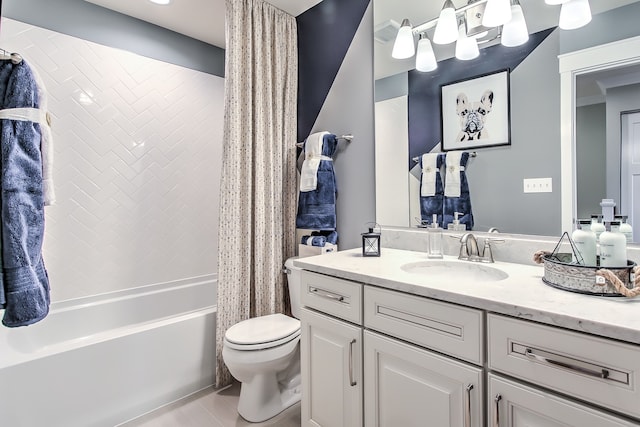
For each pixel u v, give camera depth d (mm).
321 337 1321
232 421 1607
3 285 1070
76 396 1445
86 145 2062
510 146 1337
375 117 1822
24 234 1116
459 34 1478
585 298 842
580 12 1160
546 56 1240
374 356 1121
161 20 2309
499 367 835
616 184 1097
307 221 1999
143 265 2328
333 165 2057
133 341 1622
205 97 2650
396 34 1714
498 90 1365
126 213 2244
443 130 1542
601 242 928
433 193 1582
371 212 1864
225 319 1894
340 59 2012
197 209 2621
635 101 1063
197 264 2625
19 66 1137
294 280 1988
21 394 1312
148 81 2332
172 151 2469
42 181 1205
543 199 1254
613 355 671
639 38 1056
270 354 1565
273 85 2158
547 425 762
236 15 1908
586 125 1154
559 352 741
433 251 1465
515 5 1292
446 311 937
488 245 1334
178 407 1711
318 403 1340
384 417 1104
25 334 1745
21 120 1126
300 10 2209
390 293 1076
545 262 1009
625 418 664
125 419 1587
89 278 2086
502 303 817
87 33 2057
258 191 2018
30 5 1846
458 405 912
